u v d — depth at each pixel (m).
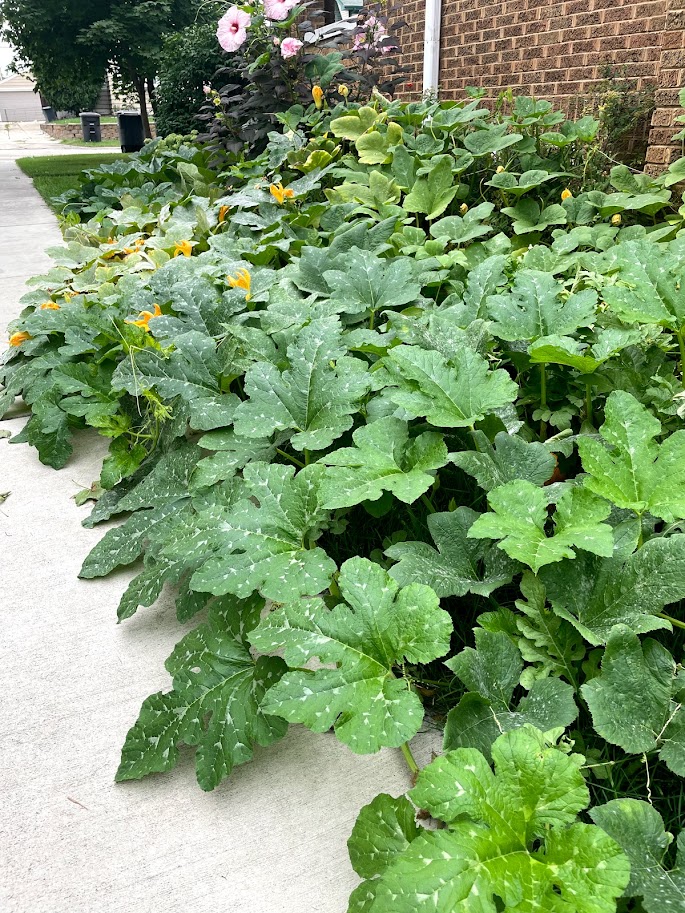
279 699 1.24
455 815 0.99
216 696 1.48
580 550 1.46
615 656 1.24
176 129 9.33
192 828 1.33
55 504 2.43
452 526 1.59
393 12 6.82
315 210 3.82
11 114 50.56
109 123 32.25
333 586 1.77
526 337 2.03
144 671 1.70
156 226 4.58
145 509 2.23
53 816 1.36
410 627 1.29
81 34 14.67
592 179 4.06
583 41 4.88
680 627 1.55
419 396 1.74
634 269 2.03
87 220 5.76
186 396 2.25
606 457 1.50
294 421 1.94
